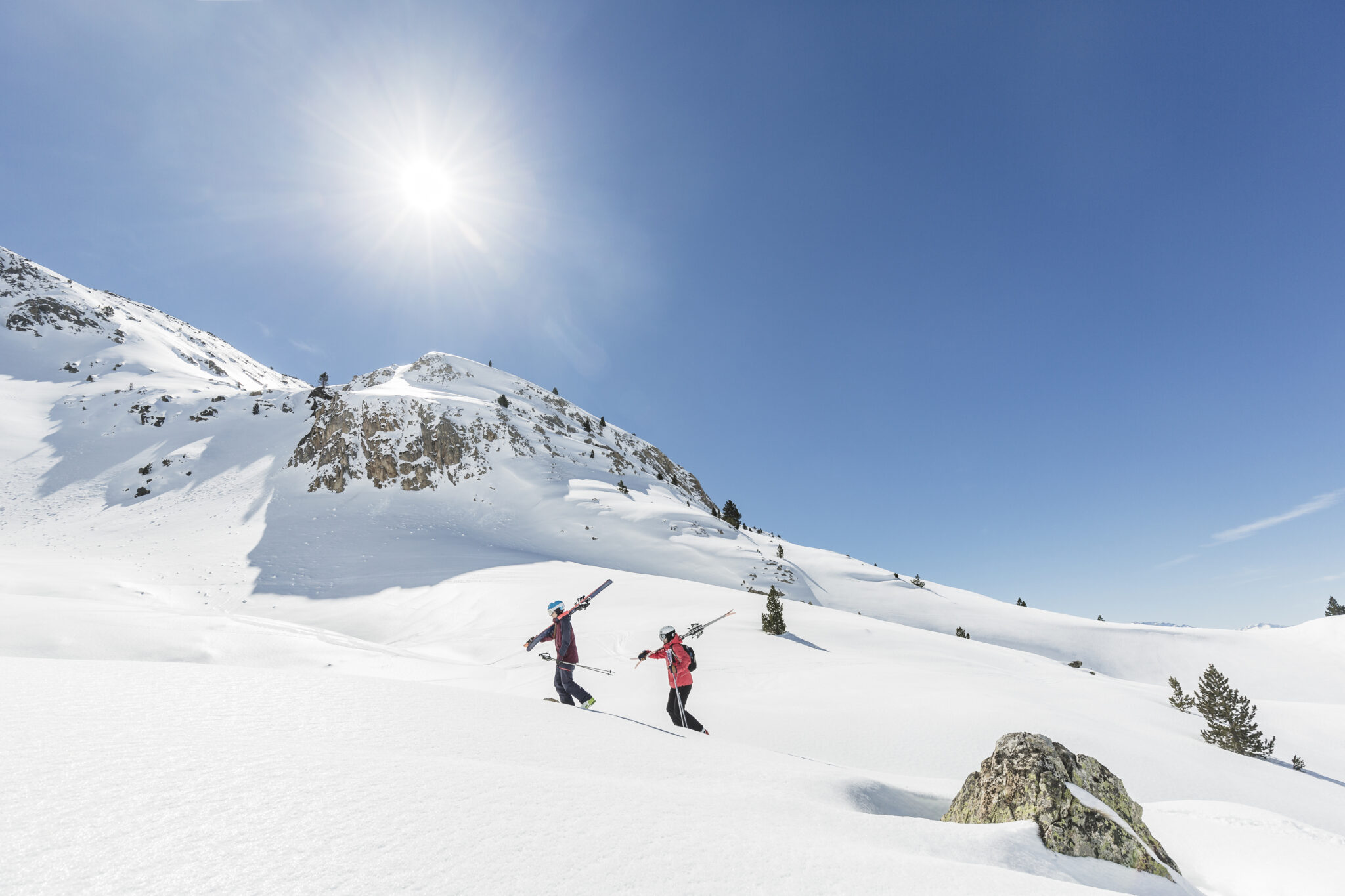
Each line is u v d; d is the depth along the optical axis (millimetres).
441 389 107000
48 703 3832
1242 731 13891
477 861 2236
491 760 4180
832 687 15305
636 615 26359
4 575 27359
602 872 2262
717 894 2176
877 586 64625
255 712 4398
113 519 53562
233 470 67375
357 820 2486
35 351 109438
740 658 19141
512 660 20422
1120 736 12266
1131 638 52750
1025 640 52219
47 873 1804
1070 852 3977
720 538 66188
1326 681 42500
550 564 41656
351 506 60375
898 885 2404
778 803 3789
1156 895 3684
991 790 4969
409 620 31203
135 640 15672
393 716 4871
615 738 5305
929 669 18344
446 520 60094
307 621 32156
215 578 39000
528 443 81688
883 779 6027
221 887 1834
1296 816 9117
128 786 2584
